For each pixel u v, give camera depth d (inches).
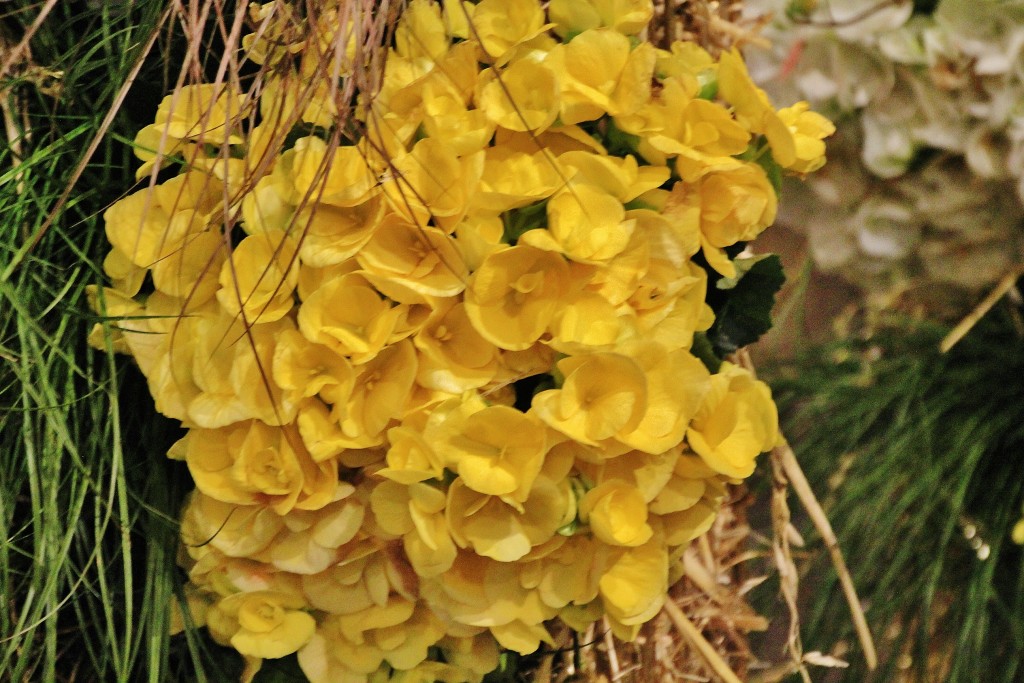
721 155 40.7
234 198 40.0
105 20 42.7
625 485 40.2
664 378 40.1
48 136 43.1
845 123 47.4
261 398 39.8
